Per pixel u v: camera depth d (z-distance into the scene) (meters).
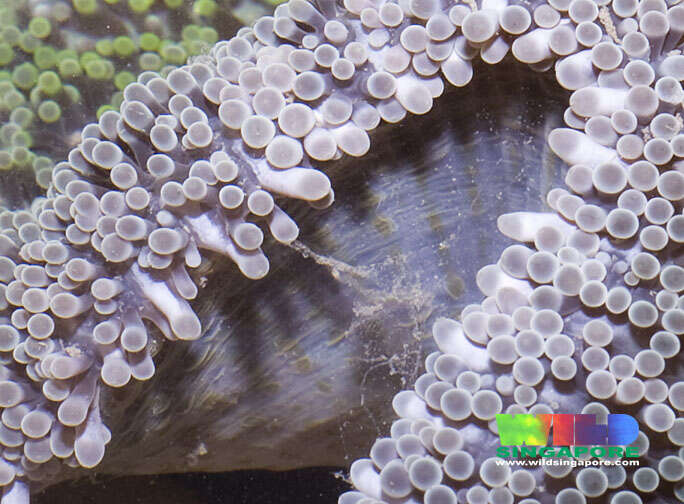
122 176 0.10
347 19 0.10
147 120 0.10
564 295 0.10
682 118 0.10
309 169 0.10
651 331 0.09
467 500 0.09
